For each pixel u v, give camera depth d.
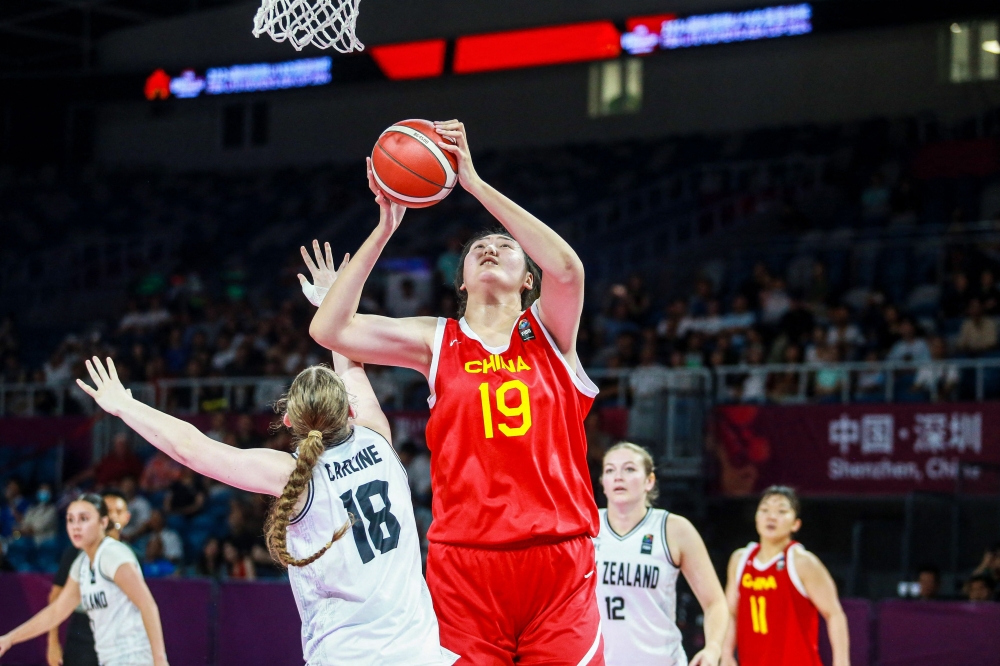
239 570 9.45
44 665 8.26
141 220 19.14
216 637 7.89
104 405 2.98
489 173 18.09
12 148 18.81
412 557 3.03
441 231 17.25
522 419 2.86
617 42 12.88
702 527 9.65
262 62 14.52
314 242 3.47
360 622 2.89
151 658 5.28
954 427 9.21
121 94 15.11
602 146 17.80
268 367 12.85
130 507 10.65
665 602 4.56
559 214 17.14
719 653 4.28
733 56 17.11
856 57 16.36
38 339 16.67
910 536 9.03
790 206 14.82
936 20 11.39
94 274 18.42
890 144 15.53
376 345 2.99
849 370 10.38
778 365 10.80
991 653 6.64
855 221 14.66
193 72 14.85
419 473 10.05
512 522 2.80
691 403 9.90
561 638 2.81
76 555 5.81
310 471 2.93
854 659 7.00
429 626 2.93
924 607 6.86
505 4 14.75
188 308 16.11
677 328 12.49
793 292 13.54
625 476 4.57
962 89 15.60
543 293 2.94
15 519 11.62
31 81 15.30
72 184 19.92
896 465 9.35
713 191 16.33
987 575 7.81
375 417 3.24
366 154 19.16
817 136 16.23
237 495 10.91
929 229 13.80
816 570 5.31
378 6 15.61
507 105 18.58
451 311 13.77
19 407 14.19
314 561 2.94
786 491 5.50
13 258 19.09
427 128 2.91
